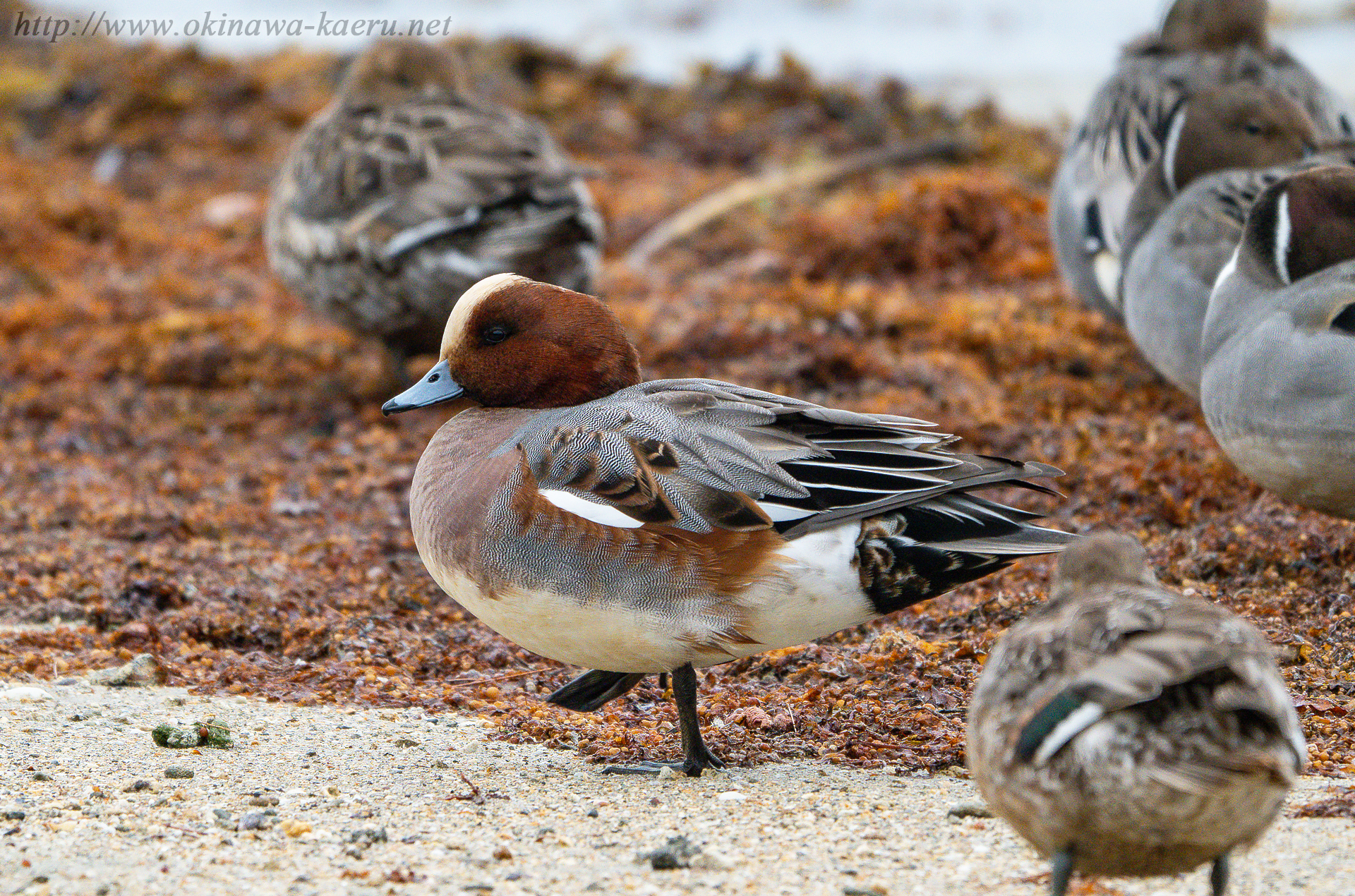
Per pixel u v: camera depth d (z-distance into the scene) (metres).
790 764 8.12
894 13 34.75
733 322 16.94
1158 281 12.74
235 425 15.77
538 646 8.07
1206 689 4.99
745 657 7.91
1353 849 6.59
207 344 17.42
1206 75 15.52
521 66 29.12
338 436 15.35
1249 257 10.28
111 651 10.04
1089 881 6.37
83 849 6.84
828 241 19.72
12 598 11.14
